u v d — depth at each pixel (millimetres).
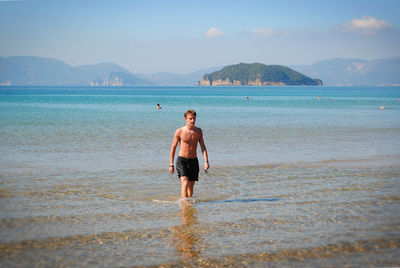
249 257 5012
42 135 18547
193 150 8258
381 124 25922
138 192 8484
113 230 6000
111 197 8023
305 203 7582
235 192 8562
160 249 5273
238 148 15242
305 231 5953
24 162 11883
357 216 6691
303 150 14750
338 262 4844
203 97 98500
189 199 7891
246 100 78000
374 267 4707
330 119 30266
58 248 5266
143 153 13844
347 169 11125
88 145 15594
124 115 33531
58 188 8695
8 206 7195
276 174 10469
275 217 6684
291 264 4797
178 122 26750
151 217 6695
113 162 12078
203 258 4988
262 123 26406
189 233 5895
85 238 5648
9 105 50094
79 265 4742
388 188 8797
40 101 64188
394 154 13867
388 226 6156
